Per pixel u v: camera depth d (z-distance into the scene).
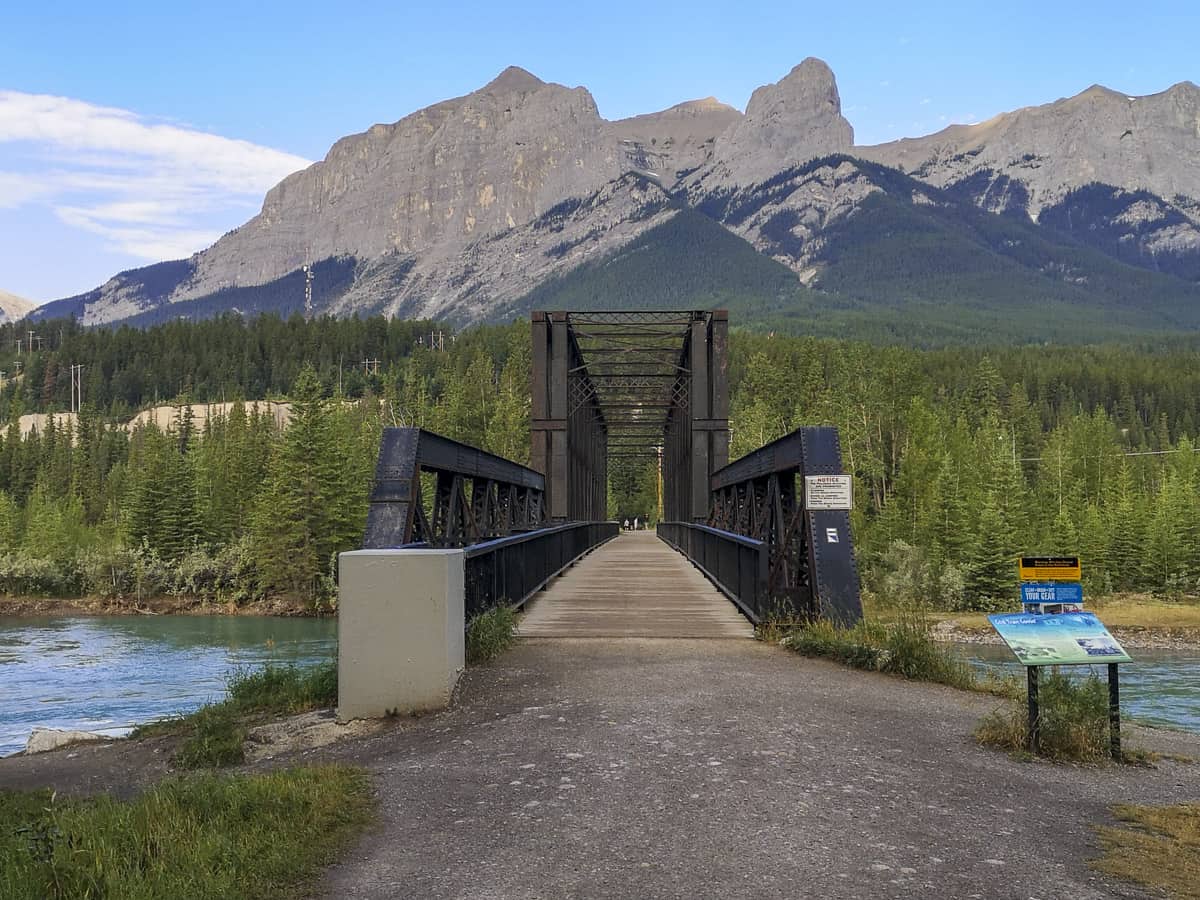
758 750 6.86
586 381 34.34
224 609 69.19
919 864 4.80
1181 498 75.94
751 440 104.06
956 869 4.76
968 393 144.12
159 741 9.02
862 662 10.62
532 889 4.45
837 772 6.41
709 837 5.12
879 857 4.88
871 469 91.50
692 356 30.59
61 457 145.50
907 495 83.00
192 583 72.81
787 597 12.88
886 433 102.88
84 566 75.69
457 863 4.79
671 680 9.61
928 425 97.38
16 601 72.19
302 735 8.05
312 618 61.97
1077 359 192.62
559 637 12.98
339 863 4.83
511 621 12.52
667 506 52.22
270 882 4.53
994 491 76.12
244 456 92.44
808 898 4.35
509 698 8.78
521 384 141.25
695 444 29.81
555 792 5.92
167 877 4.43
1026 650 7.35
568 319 30.75
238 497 87.94
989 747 7.38
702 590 20.14
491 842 5.08
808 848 4.98
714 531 20.50
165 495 81.19
